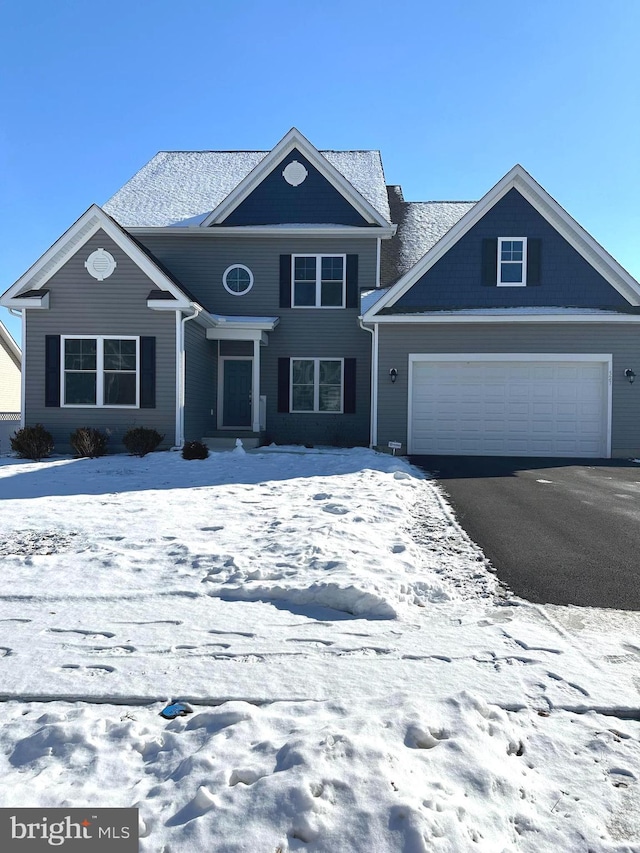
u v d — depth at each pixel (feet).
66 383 47.70
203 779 7.78
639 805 7.59
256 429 54.08
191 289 58.44
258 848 6.75
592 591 15.37
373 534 20.49
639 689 10.41
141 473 36.96
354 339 57.82
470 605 14.43
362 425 57.62
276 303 58.29
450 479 34.81
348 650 11.93
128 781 8.02
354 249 57.72
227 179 67.77
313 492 29.45
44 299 46.70
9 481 33.78
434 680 10.66
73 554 18.48
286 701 9.95
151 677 10.83
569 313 48.03
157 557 18.07
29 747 8.75
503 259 50.21
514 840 6.97
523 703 9.91
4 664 11.30
